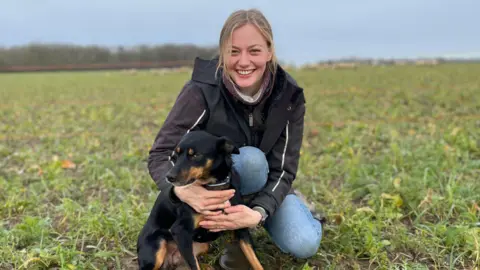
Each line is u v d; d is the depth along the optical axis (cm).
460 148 613
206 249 335
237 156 316
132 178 521
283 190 320
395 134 676
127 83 2078
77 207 429
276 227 325
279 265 335
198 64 325
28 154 650
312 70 2528
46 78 2638
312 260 339
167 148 315
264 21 294
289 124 324
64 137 794
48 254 332
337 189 489
